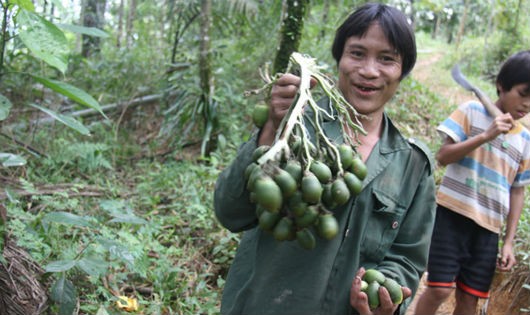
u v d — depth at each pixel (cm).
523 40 1302
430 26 2292
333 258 199
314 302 198
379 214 206
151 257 398
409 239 217
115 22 1281
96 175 543
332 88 184
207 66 637
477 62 1361
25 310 259
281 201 158
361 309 188
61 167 530
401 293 191
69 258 308
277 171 160
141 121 751
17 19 254
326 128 212
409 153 216
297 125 171
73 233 370
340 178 175
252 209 197
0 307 253
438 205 338
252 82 747
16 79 645
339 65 212
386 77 204
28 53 614
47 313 272
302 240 173
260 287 199
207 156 648
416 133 764
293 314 197
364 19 202
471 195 330
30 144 571
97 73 779
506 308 416
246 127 696
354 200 200
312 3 867
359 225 202
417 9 1268
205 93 640
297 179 166
